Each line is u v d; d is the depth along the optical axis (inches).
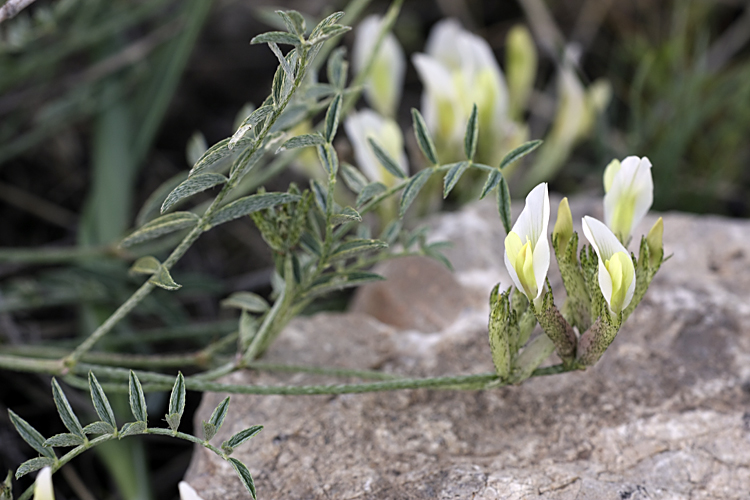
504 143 19.3
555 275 16.1
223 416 13.1
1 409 16.4
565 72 21.1
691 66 26.2
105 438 13.2
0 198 21.8
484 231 16.7
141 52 20.9
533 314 13.5
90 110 20.9
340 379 14.9
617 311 13.2
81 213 22.4
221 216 13.4
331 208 13.5
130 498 15.3
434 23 28.3
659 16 27.9
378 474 14.0
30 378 16.6
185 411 16.3
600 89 21.0
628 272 13.1
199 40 26.3
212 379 14.7
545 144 22.1
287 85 12.8
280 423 14.5
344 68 14.6
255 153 13.2
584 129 21.4
